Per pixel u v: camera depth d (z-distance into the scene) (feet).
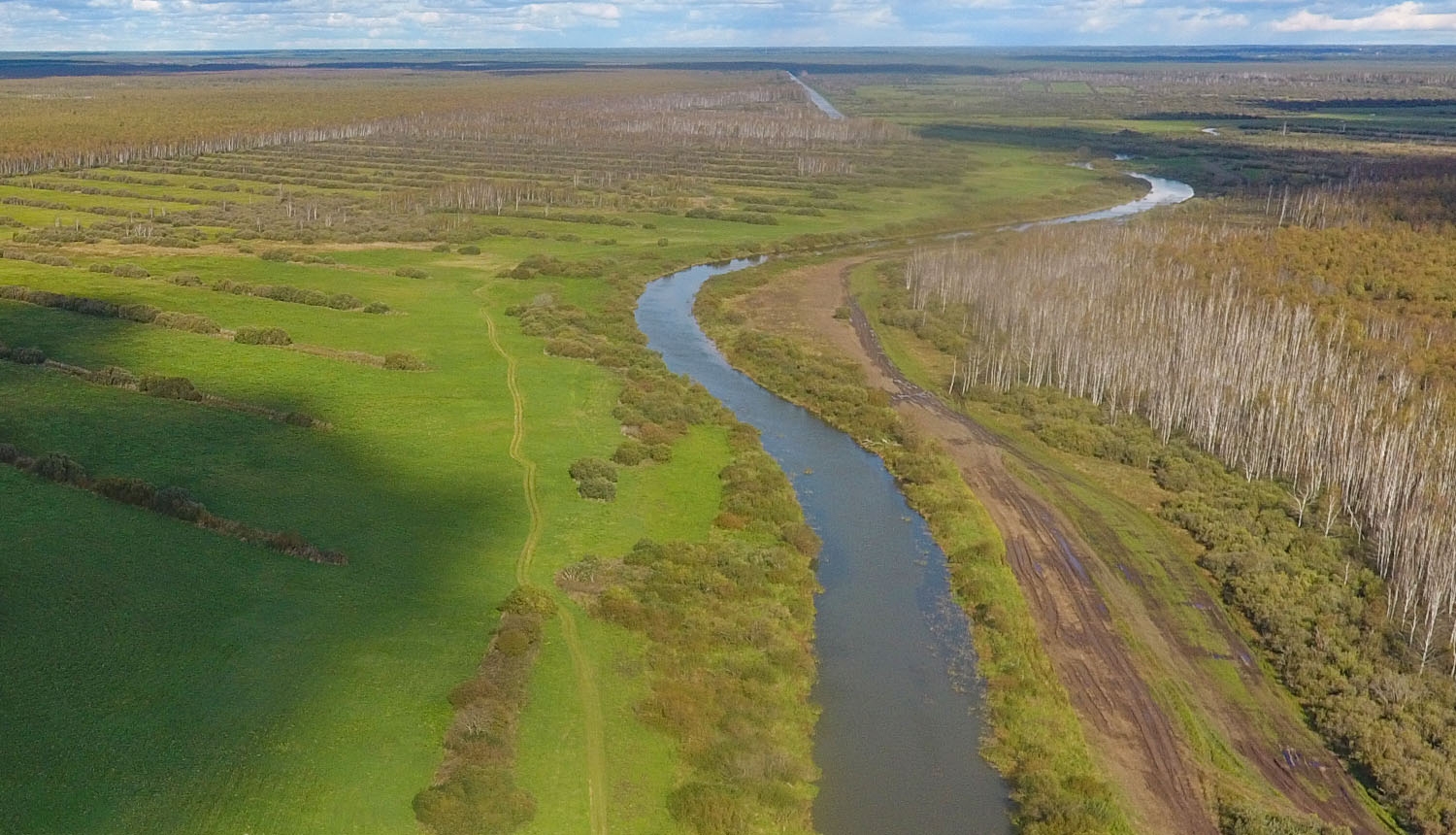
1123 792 237.04
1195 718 263.29
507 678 255.50
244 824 204.85
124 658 252.83
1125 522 371.15
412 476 374.02
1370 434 389.60
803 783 236.22
